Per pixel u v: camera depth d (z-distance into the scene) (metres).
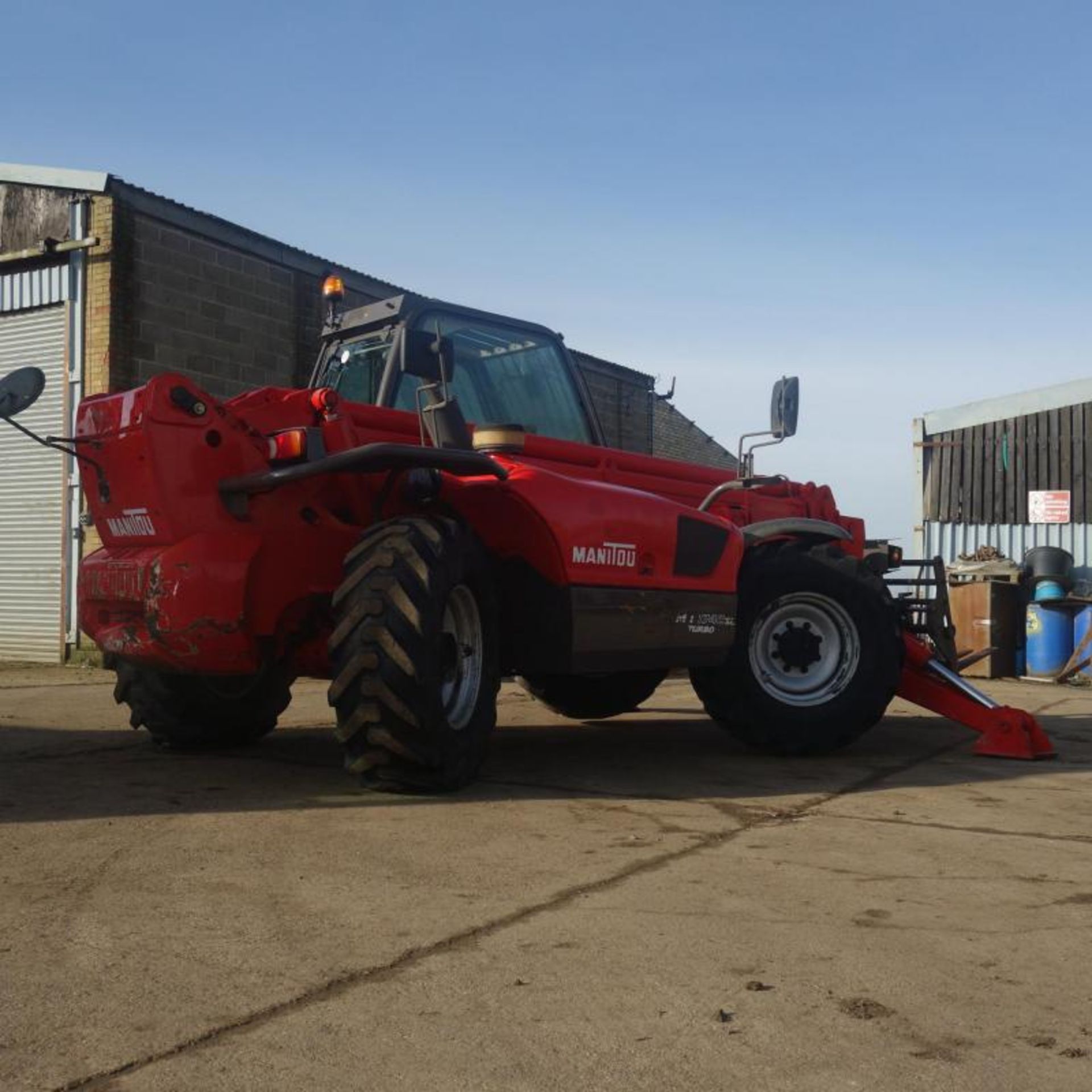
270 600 4.04
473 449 4.35
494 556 4.36
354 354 5.07
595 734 5.92
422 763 3.78
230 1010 1.96
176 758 4.74
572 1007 1.99
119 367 10.61
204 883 2.75
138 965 2.18
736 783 4.34
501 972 2.16
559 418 5.42
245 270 11.65
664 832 3.38
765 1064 1.79
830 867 3.00
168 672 4.30
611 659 4.42
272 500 4.07
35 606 11.40
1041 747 5.11
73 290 10.80
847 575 5.11
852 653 5.08
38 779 4.19
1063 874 2.97
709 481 5.81
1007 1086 1.73
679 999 2.04
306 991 2.05
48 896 2.63
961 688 5.26
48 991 2.04
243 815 3.54
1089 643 11.08
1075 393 13.65
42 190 10.95
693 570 4.71
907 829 3.50
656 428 18.50
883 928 2.47
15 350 11.29
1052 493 13.70
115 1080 1.70
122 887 2.71
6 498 11.55
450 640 4.00
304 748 5.09
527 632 4.34
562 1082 1.71
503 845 3.17
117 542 4.18
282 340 11.98
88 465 4.21
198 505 3.93
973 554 13.34
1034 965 2.26
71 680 9.30
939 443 14.40
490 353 5.20
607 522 4.41
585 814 3.62
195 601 3.85
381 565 3.73
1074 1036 1.92
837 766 4.82
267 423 4.14
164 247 10.96
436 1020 1.93
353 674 3.67
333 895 2.66
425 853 3.06
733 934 2.41
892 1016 1.99
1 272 11.28
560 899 2.64
